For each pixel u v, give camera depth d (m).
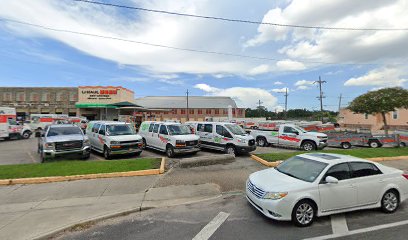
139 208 5.64
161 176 8.45
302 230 4.60
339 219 5.12
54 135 11.25
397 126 43.72
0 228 4.61
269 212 4.82
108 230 4.64
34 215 5.22
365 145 18.62
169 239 4.25
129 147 11.80
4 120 20.55
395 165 10.82
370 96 20.91
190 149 12.27
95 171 8.49
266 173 5.89
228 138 13.06
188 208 5.74
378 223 4.92
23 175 7.93
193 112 76.81
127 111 40.94
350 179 5.27
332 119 74.06
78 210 5.50
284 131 16.53
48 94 42.66
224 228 4.68
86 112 41.47
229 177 8.39
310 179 5.14
